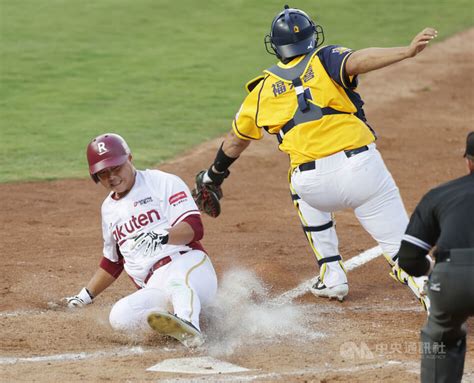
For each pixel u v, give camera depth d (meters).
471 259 16.28
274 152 49.28
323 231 25.92
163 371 19.64
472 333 22.78
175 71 69.62
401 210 23.59
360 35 81.69
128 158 22.72
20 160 46.16
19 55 73.50
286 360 20.58
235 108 59.34
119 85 65.25
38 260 30.30
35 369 19.84
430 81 67.75
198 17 89.06
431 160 47.12
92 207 38.16
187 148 49.12
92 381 18.89
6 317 24.17
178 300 21.44
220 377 19.16
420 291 23.20
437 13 91.19
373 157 23.14
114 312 22.16
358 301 26.12
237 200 39.69
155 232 22.27
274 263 30.06
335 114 23.02
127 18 87.94
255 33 83.25
